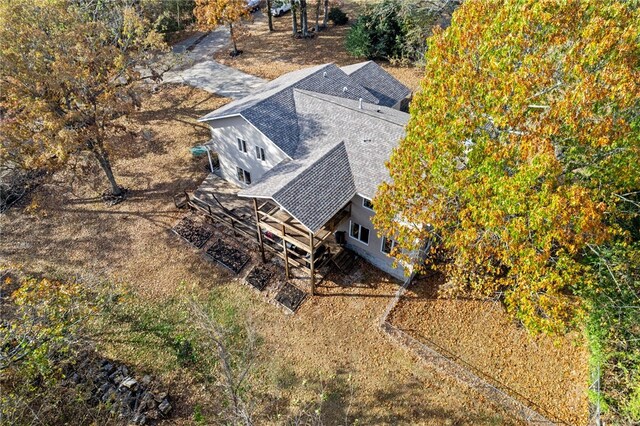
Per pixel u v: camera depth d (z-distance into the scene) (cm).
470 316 2195
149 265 2556
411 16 4091
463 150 1717
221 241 2675
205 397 1947
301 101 2798
